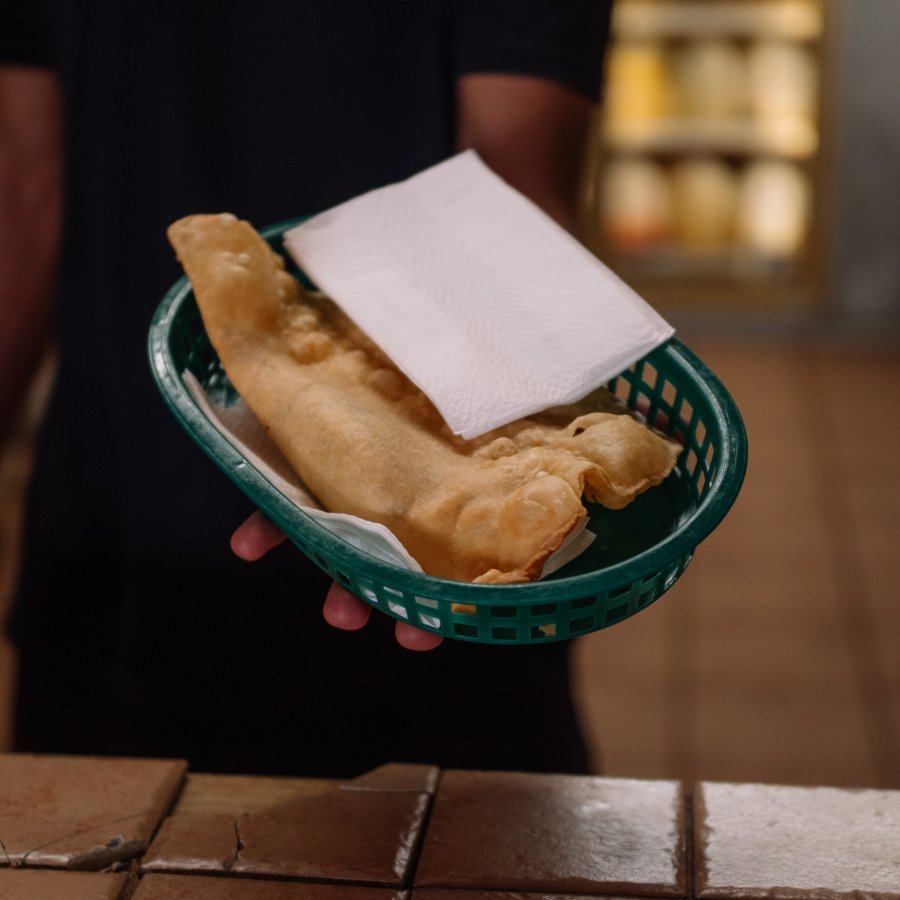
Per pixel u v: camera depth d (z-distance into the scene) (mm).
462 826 724
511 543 644
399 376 771
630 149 3592
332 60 1076
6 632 1303
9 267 1251
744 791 740
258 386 755
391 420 727
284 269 848
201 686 1173
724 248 3643
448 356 743
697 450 742
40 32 1197
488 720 1163
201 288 780
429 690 1146
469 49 1051
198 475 1162
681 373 746
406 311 775
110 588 1251
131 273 1153
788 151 3529
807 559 2723
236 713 1175
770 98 3520
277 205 1129
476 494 674
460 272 797
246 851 703
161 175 1122
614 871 686
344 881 683
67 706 1261
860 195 3471
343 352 794
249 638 1153
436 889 677
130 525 1178
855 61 3328
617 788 752
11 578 2105
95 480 1234
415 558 673
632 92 3541
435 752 1171
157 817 734
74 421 1232
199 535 1156
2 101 1212
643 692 2357
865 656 2430
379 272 806
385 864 692
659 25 3467
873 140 3408
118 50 1098
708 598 2607
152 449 1171
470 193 845
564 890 674
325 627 1141
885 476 3014
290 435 726
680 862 692
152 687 1178
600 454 694
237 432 778
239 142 1112
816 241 3555
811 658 2430
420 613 637
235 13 1073
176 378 730
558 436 718
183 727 1192
